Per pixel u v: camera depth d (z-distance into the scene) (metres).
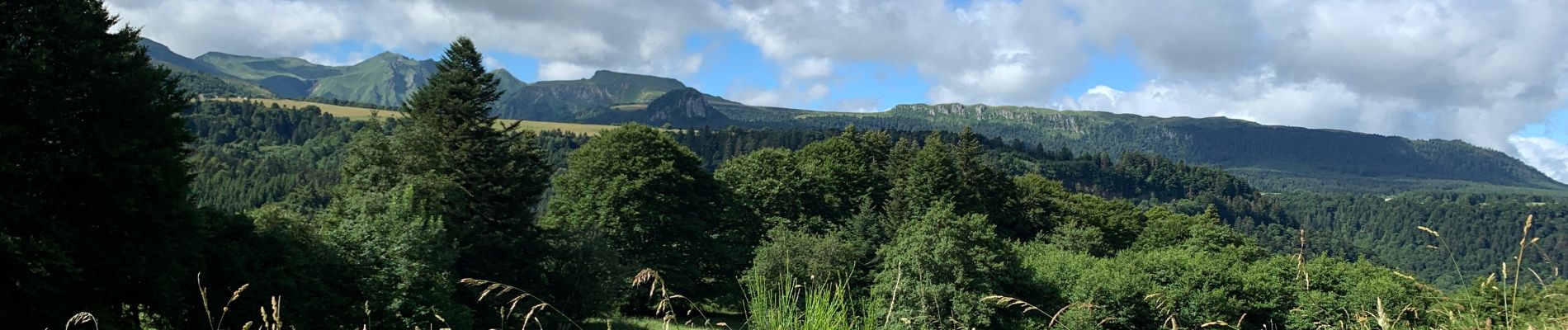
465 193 34.12
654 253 44.94
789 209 54.50
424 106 36.34
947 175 58.94
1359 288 32.38
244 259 21.00
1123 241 71.12
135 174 18.06
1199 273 40.44
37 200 16.94
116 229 18.03
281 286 21.34
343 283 24.44
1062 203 72.88
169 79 20.42
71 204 17.91
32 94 17.11
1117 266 43.09
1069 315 25.08
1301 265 7.76
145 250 18.44
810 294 5.72
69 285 17.27
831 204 58.03
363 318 23.47
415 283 24.89
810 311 5.57
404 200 28.52
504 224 36.50
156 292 18.39
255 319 20.36
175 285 18.78
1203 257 45.12
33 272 16.06
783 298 5.77
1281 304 39.12
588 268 37.56
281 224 25.47
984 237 37.62
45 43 17.91
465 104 35.72
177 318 19.53
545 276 37.16
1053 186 77.94
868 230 52.81
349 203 31.36
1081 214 70.56
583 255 37.84
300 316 21.23
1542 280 5.58
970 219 40.00
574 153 49.31
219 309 19.91
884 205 59.84
